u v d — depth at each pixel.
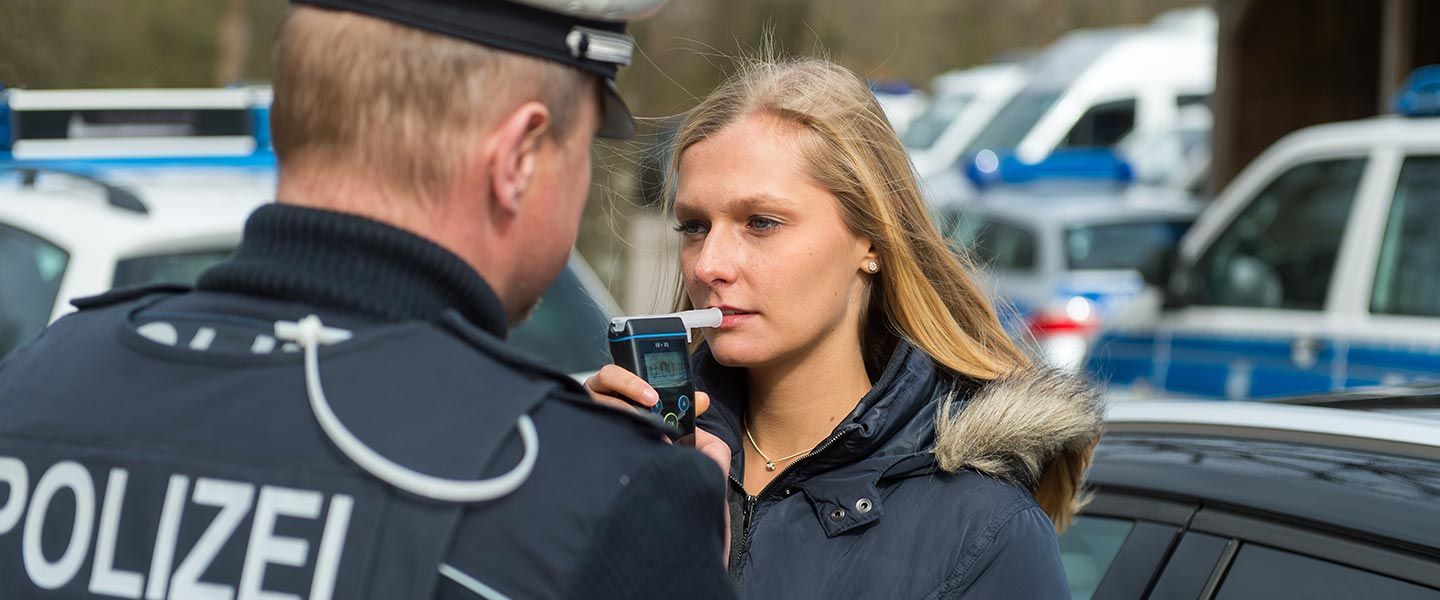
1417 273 4.88
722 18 11.29
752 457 1.85
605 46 1.24
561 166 1.24
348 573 1.05
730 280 1.72
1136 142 12.94
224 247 3.88
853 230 1.75
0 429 1.19
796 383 1.80
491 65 1.18
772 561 1.68
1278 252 5.42
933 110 14.37
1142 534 2.04
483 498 1.07
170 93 4.54
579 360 4.21
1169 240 8.20
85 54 11.35
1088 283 7.79
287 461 1.09
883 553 1.63
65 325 1.29
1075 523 2.16
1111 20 22.08
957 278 1.84
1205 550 1.94
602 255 7.75
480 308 1.20
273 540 1.07
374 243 1.16
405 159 1.17
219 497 1.09
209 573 1.07
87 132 4.46
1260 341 5.35
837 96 1.75
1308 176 5.40
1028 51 21.44
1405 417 1.99
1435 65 8.17
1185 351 5.68
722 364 1.81
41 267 3.69
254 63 13.67
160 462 1.11
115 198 3.85
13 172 4.18
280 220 1.18
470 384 1.13
